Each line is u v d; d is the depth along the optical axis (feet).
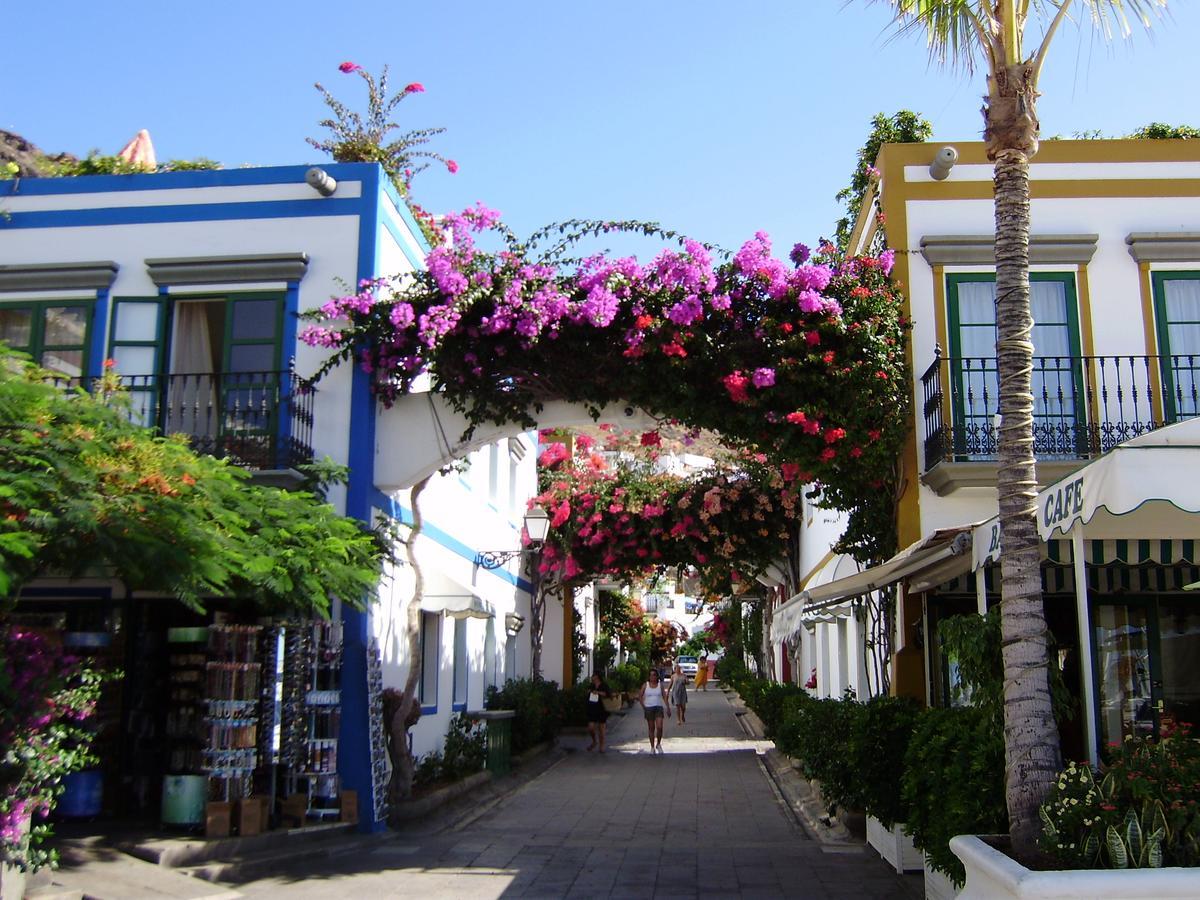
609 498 72.64
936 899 25.85
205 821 34.45
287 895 29.66
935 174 40.78
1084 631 22.30
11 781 24.68
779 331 37.52
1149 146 41.22
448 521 53.62
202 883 30.22
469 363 39.83
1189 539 27.45
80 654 38.75
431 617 50.96
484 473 63.98
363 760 38.47
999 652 23.47
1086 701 22.25
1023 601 21.54
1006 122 23.31
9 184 43.93
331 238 42.34
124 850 32.27
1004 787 22.40
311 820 37.27
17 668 25.16
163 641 41.75
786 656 92.22
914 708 32.35
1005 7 23.97
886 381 37.29
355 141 48.85
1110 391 39.32
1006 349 22.75
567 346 39.01
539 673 79.82
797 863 33.73
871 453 37.91
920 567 32.40
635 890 30.12
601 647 119.03
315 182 41.45
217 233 42.75
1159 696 37.50
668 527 71.77
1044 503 21.99
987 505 38.24
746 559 72.23
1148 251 40.24
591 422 40.81
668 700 113.70
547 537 73.97
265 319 41.98
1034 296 40.37
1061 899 16.69
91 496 24.49
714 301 37.47
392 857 35.22
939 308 39.96
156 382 41.37
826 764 38.09
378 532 39.75
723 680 167.84
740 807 47.50
